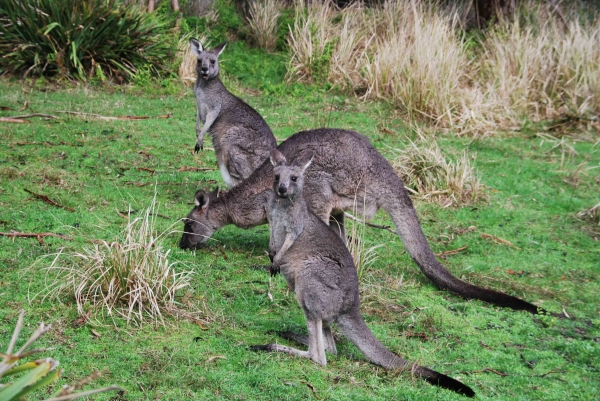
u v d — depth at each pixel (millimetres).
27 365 4402
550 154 16172
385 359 7422
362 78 18906
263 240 10883
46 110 14961
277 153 7996
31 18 17266
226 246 10484
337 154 9688
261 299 8820
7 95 15625
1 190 11055
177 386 6688
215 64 11742
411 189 13258
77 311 7875
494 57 19688
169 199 11641
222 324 8070
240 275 9438
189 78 18453
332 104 17562
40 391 6328
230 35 21359
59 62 17156
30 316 7688
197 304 8398
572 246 11859
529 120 17938
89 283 8188
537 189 14094
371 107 17797
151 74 18328
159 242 9516
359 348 7469
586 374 8062
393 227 11891
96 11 17734
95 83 17328
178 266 9391
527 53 19219
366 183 9750
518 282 10445
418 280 10102
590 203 13594
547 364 8219
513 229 12297
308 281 7387
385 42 19156
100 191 11508
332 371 7355
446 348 8273
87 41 17469
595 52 19531
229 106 11852
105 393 6434
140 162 12992
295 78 19359
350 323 7445
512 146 16438
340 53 19422
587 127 17859
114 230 10109
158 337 7586
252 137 11586
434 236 11727
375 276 9875
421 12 20438
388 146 14422
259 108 17125
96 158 12852
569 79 18781
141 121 15227
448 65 17797
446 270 9758
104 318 7812
